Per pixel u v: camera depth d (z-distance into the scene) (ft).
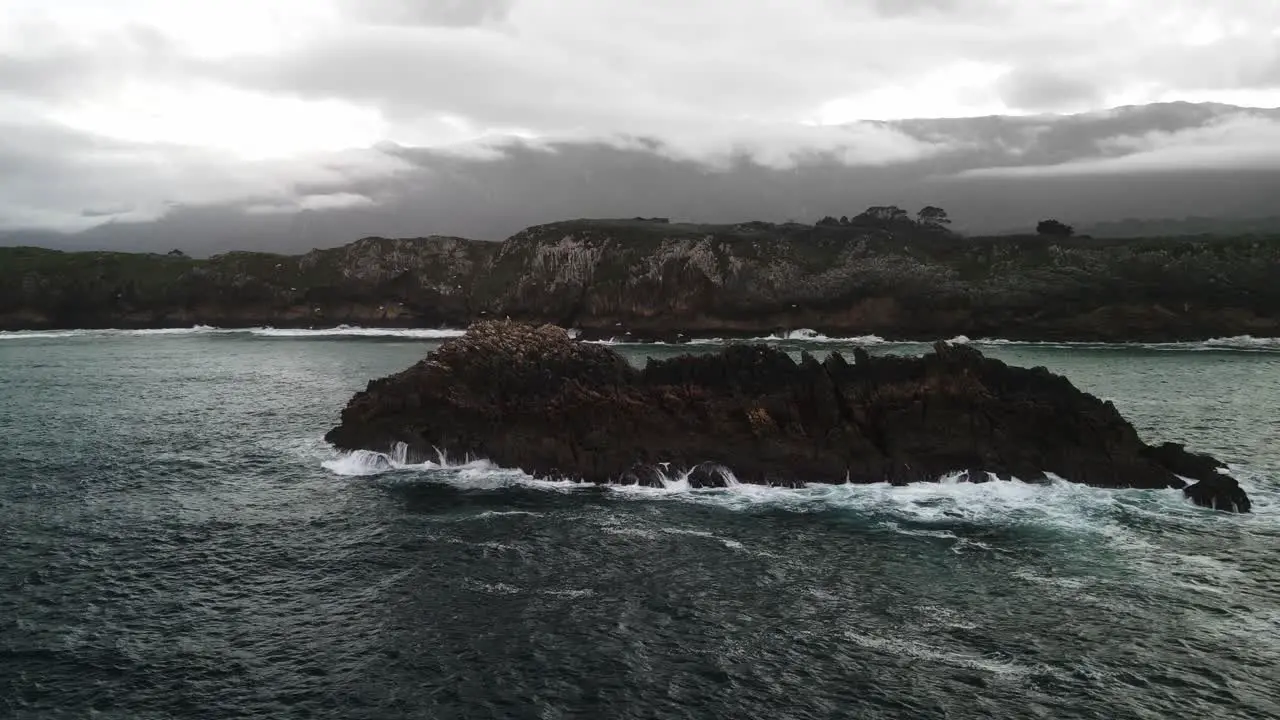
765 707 57.41
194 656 65.82
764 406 119.85
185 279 521.24
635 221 545.44
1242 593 76.33
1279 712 56.03
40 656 65.72
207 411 185.68
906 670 62.39
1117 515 99.45
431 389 134.00
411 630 70.13
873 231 491.72
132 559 87.86
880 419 119.44
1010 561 84.99
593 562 85.61
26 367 282.77
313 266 526.57
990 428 115.85
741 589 78.38
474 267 506.48
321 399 204.13
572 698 58.95
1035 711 56.49
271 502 109.29
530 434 124.16
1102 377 233.96
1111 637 67.51
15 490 115.96
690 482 113.09
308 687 60.90
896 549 88.69
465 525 98.02
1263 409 173.37
